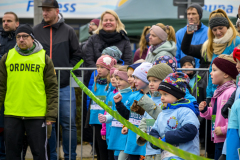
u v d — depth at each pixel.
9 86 5.81
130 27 10.73
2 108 6.79
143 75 5.16
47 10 6.98
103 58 6.41
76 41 7.21
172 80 4.18
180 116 4.06
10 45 7.16
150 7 10.99
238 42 5.77
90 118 6.46
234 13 17.69
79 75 6.89
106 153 6.42
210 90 5.71
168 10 10.87
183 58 7.31
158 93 4.76
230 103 4.39
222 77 4.91
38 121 5.77
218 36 5.84
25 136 6.07
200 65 6.76
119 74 5.64
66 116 6.64
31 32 5.85
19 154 5.83
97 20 9.59
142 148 5.13
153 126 4.35
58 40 7.02
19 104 5.73
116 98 5.32
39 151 5.73
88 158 7.99
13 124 5.75
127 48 7.40
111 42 7.33
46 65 5.88
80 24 19.27
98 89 6.52
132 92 5.55
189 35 6.34
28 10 18.78
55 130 6.84
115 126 5.64
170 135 3.95
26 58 5.81
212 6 17.64
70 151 6.48
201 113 5.25
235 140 3.78
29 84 5.75
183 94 4.19
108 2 18.84
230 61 4.86
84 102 7.42
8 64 5.83
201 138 6.61
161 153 4.16
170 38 6.42
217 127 4.80
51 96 5.88
